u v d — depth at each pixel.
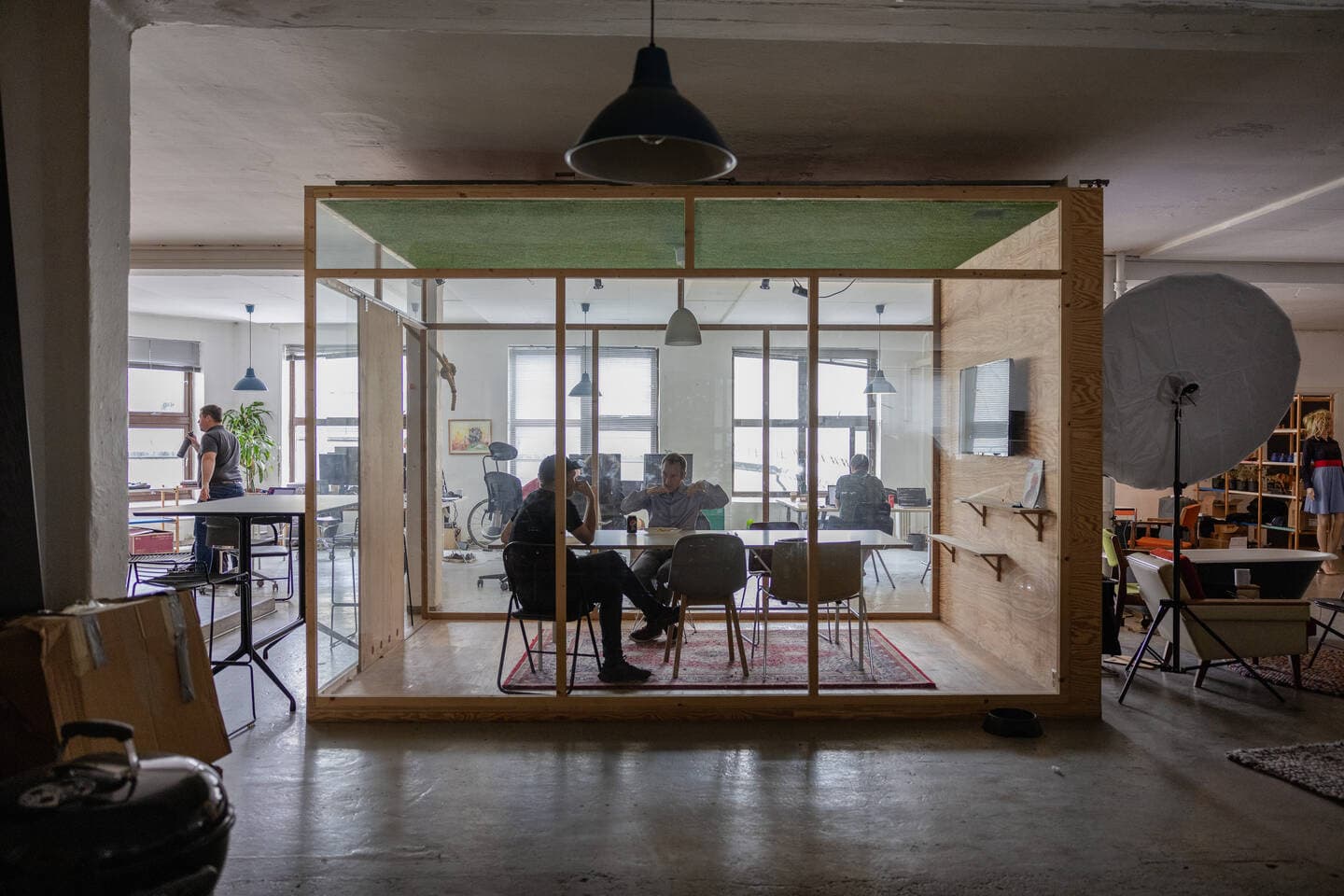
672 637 4.30
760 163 5.02
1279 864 2.59
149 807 1.67
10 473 2.65
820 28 3.17
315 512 3.98
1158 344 4.21
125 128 3.10
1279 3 2.99
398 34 3.38
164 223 6.45
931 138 4.57
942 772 3.33
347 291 4.36
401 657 4.70
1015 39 3.26
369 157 4.89
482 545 5.32
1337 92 3.91
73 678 2.36
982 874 2.53
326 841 2.73
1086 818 2.92
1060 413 4.00
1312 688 4.50
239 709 4.12
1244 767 3.39
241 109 4.17
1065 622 4.00
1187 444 4.36
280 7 3.00
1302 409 10.38
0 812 1.62
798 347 4.77
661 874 2.53
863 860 2.62
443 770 3.34
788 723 3.93
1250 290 4.15
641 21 3.11
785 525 4.88
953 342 4.87
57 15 2.90
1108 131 4.43
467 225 4.08
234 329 11.10
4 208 2.71
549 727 3.87
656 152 2.71
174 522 10.12
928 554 5.28
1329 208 5.66
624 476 4.88
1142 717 4.04
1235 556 5.30
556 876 2.51
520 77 3.81
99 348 2.97
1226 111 4.16
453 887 2.45
